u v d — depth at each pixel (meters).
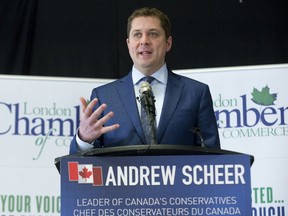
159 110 2.55
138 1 4.28
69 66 4.21
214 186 1.91
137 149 1.92
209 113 2.54
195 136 2.49
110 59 4.23
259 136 3.71
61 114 3.76
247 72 3.78
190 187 1.91
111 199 1.90
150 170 1.92
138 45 2.58
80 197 1.90
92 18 4.28
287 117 3.71
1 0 4.27
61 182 1.90
